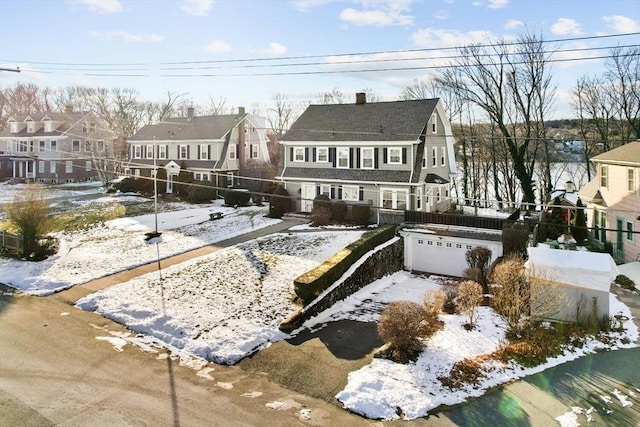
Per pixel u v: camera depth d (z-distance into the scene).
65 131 53.62
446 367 11.88
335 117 32.97
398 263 24.39
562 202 31.30
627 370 12.18
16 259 21.80
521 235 21.50
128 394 10.37
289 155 33.03
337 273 17.53
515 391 11.03
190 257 21.45
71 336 13.62
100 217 31.12
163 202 38.12
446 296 16.95
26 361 11.88
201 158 43.38
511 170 42.62
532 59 35.88
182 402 10.11
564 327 14.66
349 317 15.90
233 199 35.72
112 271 19.55
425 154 29.69
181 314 14.74
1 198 40.75
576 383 11.45
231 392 10.66
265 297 16.23
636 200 22.27
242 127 44.25
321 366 12.01
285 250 22.05
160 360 12.24
